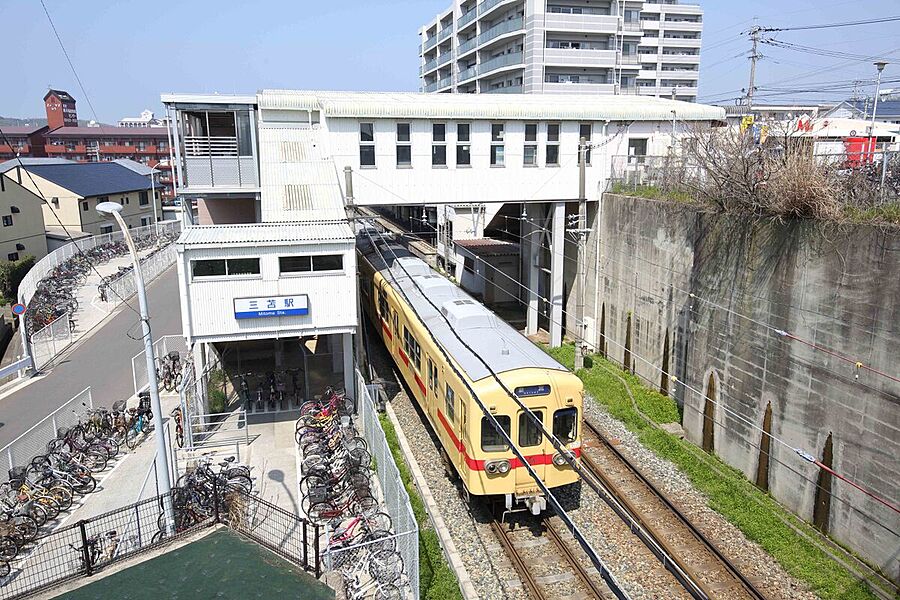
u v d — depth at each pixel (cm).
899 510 992
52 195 4069
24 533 1093
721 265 1414
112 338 2383
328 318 1496
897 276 1000
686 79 5928
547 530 1138
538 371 1117
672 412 1677
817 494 1152
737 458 1373
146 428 1580
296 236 1469
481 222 3228
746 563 1045
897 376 1003
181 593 784
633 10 4678
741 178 1345
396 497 1070
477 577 1011
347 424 1492
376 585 941
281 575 827
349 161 1927
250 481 1223
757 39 2853
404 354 1639
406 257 2066
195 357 1728
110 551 990
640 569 1029
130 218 4762
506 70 4575
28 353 2061
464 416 1121
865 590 973
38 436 1402
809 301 1170
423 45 6862
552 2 4303
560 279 2197
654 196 1852
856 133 2186
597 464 1391
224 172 1794
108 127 7475
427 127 1959
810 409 1173
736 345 1368
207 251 1400
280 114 2091
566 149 2103
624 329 1991
